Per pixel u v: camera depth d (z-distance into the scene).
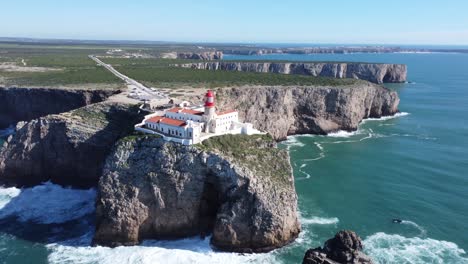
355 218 90.75
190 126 83.31
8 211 93.06
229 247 78.38
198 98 129.25
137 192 81.31
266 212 78.75
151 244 80.62
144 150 84.38
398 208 95.81
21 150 107.69
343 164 126.06
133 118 107.94
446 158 132.00
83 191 104.25
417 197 101.75
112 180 82.94
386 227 87.06
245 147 89.00
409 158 132.00
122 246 79.81
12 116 153.00
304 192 104.19
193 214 81.94
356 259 65.94
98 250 78.12
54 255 76.06
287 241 80.38
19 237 82.06
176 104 114.31
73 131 106.44
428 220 90.25
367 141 153.12
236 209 78.62
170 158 81.94
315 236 83.06
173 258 75.75
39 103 144.62
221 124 93.12
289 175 86.81
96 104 114.31
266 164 86.88
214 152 82.00
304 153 137.25
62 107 140.38
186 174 81.19
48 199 99.44
